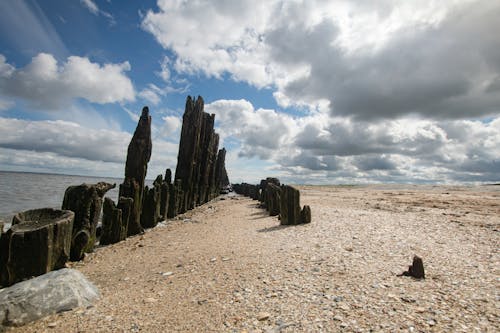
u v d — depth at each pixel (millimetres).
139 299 6000
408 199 26766
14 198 37406
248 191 47000
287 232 12375
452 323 4426
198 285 6617
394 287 5895
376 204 21938
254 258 8469
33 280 5773
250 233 12977
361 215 15367
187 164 26828
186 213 25062
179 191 24500
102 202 12508
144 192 17766
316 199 28297
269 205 20047
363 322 4520
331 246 9461
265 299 5520
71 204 10898
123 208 14086
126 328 4703
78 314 5262
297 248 9414
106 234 13195
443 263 7492
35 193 47156
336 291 5746
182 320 4902
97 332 4602
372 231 11445
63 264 8617
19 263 7812
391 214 15625
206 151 35000
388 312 4820
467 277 6426
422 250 8742
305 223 14055
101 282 7746
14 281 7742
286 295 5648
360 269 7074
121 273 8523
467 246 9117
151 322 4887
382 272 6832
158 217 18297
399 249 8906
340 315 4762
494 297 5320
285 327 4469
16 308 5090
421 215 15242
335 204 22656
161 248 11625
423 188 56812
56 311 5316
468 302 5141
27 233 7895
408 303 5152
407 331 4234
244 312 5039
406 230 11516
